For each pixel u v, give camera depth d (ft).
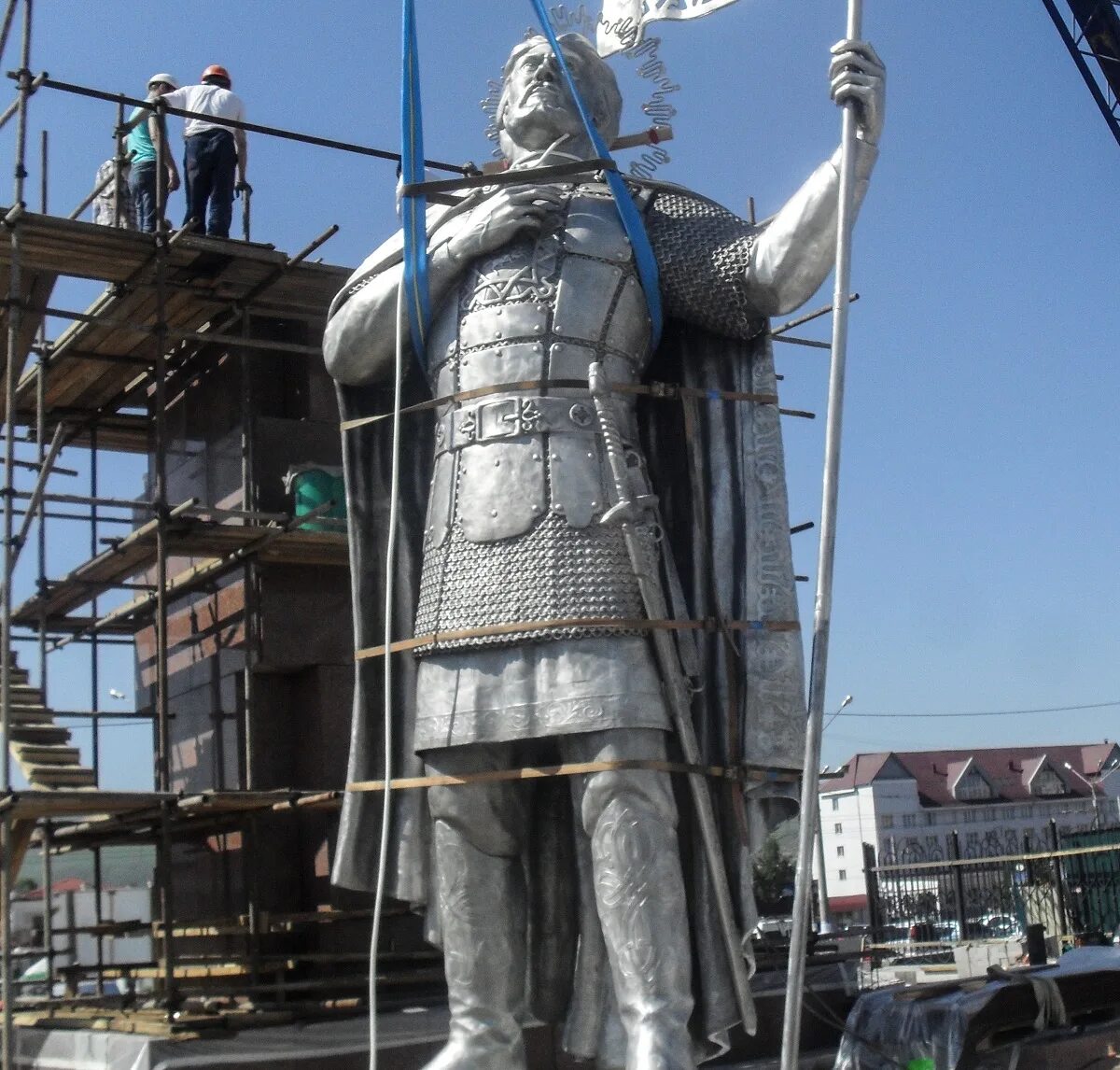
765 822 16.79
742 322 17.46
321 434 42.37
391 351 17.83
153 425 47.34
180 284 40.55
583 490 16.25
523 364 16.66
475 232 17.10
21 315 37.70
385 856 16.29
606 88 18.81
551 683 15.88
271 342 41.47
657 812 15.69
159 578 36.45
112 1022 33.22
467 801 16.40
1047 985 29.32
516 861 16.85
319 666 40.16
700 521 17.44
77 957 47.32
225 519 41.27
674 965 15.30
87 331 42.16
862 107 14.93
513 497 16.25
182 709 43.37
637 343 17.34
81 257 38.45
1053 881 66.69
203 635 42.50
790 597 17.02
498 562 16.17
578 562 16.02
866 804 209.05
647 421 18.16
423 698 16.66
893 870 70.03
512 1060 16.24
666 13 19.04
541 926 17.44
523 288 16.93
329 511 39.63
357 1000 34.06
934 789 216.33
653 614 16.03
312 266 40.06
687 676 16.49
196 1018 31.40
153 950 43.29
